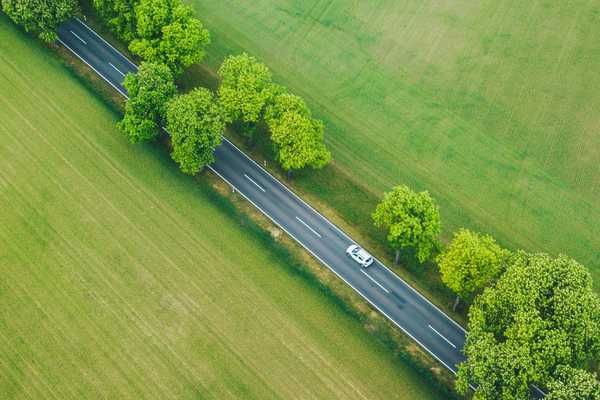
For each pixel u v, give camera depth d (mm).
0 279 84562
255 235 90312
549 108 106062
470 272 75938
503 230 91500
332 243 90125
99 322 81250
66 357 78250
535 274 72062
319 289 85438
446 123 103750
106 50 111500
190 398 75625
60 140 99125
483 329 72750
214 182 95688
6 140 98875
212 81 107375
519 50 114375
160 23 99250
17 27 112688
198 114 90812
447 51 114125
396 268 87812
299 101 92375
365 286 86062
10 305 82312
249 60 96750
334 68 110938
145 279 85188
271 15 118812
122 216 91188
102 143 99000
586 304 69250
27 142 98812
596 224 92312
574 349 68500
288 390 76750
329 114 104188
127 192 93688
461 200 94625
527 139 102062
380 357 79750
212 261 87250
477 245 76750
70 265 86062
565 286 71125
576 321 68312
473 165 98625
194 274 85938
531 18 119312
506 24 118438
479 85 109125
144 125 92688
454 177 97125
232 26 116250
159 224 90562
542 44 115312
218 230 90438
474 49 114500
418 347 80875
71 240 88375
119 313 82125
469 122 104125
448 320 83250
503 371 66938
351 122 103312
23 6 103062
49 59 109250
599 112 105625
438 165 98500
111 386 76188
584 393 63938
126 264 86438
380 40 115625
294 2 121062
